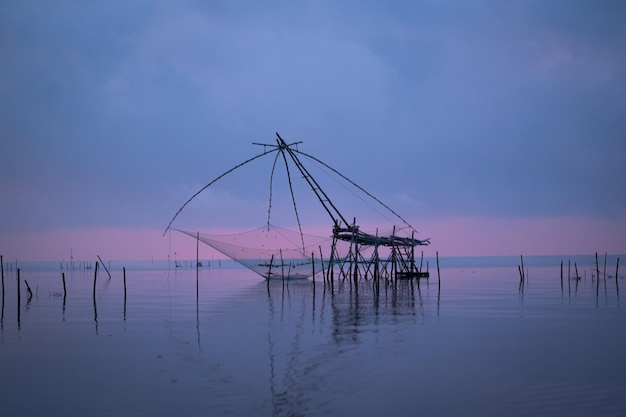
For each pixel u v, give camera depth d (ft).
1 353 58.59
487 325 75.31
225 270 347.56
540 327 73.31
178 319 84.02
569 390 42.34
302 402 39.88
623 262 445.37
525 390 42.39
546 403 39.17
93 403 40.45
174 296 128.88
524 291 134.62
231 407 39.11
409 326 74.64
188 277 240.12
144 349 59.93
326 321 80.33
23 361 54.60
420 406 38.73
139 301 115.85
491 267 339.98
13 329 75.15
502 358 53.78
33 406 39.96
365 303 106.11
